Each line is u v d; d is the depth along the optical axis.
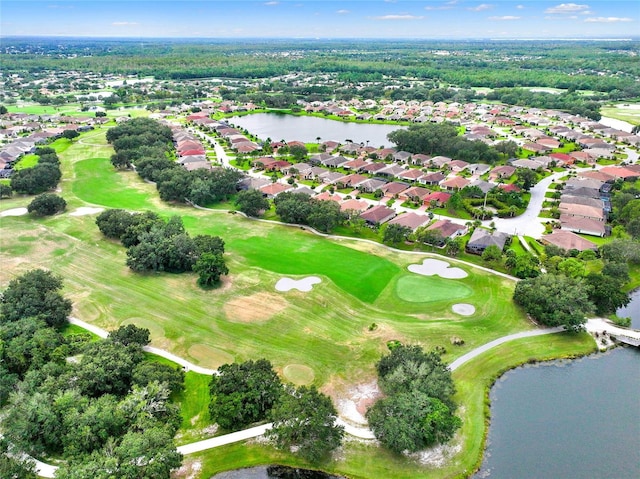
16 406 58.41
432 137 194.62
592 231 119.94
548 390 68.75
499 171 165.62
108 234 116.38
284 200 131.88
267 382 63.69
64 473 48.75
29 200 144.25
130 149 181.75
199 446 58.59
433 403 58.59
